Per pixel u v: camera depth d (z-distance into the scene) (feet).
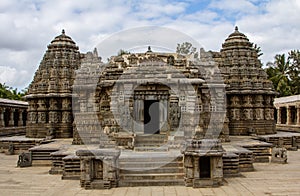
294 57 213.87
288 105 158.61
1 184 57.41
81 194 49.73
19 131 153.48
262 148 80.84
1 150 100.63
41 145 84.33
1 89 230.89
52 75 109.19
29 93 111.86
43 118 107.55
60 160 67.62
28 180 60.59
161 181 54.34
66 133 107.04
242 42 115.34
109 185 52.90
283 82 203.41
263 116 110.63
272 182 57.21
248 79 109.91
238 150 69.51
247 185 54.85
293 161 81.61
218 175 54.08
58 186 55.47
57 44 114.01
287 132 126.72
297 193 49.73
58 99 108.17
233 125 109.19
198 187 52.85
